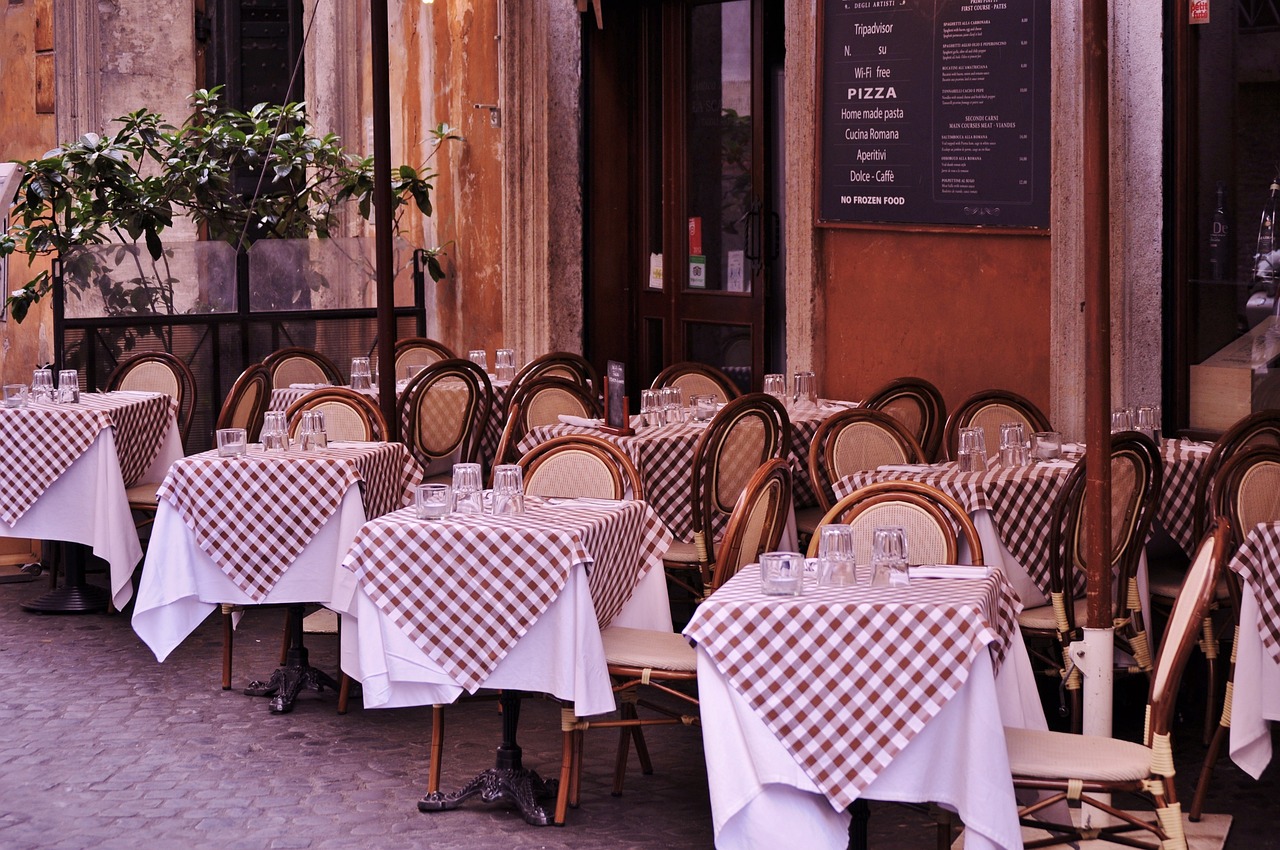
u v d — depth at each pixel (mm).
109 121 12555
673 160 10242
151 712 6047
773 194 9703
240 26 14633
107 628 7387
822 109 8586
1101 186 4555
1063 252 7582
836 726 3918
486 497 5281
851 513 4887
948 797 3906
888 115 8289
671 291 10336
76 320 9109
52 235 10281
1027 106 7719
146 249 9523
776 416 6512
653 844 4648
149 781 5242
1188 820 4816
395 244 10727
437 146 11273
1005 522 5547
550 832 4750
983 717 3844
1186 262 7242
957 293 8141
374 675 4879
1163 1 7152
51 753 5547
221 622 7535
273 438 6266
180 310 9492
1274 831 4758
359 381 8953
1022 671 4445
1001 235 7910
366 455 6129
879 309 8500
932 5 8047
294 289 9938
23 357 12641
